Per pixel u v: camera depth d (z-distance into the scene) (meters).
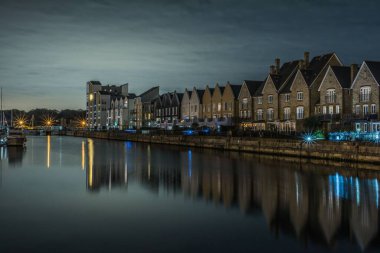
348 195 30.03
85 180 37.97
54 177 40.03
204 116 109.12
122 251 18.44
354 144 48.62
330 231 21.17
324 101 72.94
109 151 77.38
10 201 28.28
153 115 141.75
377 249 18.64
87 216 24.14
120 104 169.62
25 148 85.31
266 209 25.77
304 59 84.81
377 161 45.81
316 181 36.38
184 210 25.52
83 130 184.75
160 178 39.03
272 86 85.44
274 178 38.31
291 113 80.38
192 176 40.19
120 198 29.23
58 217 23.95
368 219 23.33
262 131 76.44
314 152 54.25
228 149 74.56
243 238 20.09
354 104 67.25
